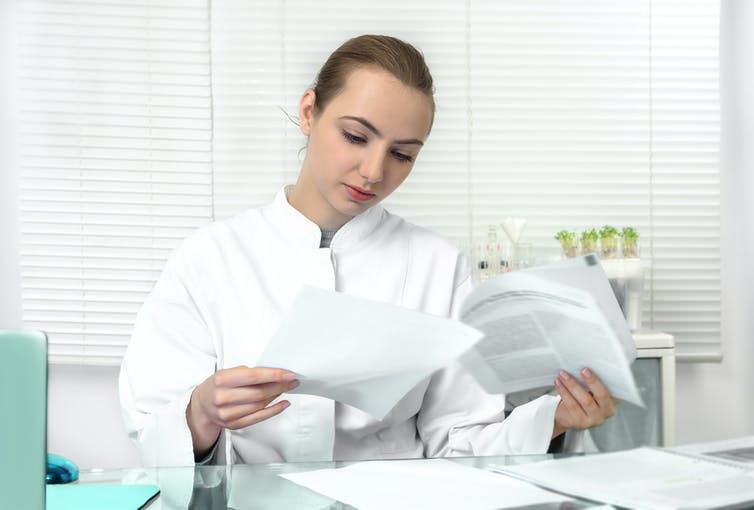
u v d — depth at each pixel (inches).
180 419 45.8
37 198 112.4
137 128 112.3
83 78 111.8
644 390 91.7
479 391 56.7
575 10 112.3
